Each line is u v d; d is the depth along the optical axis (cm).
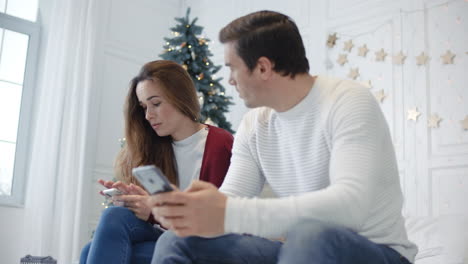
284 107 121
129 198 162
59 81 392
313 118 117
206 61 369
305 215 92
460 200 309
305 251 87
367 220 108
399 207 114
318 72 393
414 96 340
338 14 391
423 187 326
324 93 117
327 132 112
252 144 133
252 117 138
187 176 196
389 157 111
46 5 422
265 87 118
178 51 362
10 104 396
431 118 330
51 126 385
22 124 397
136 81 199
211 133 198
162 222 96
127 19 459
